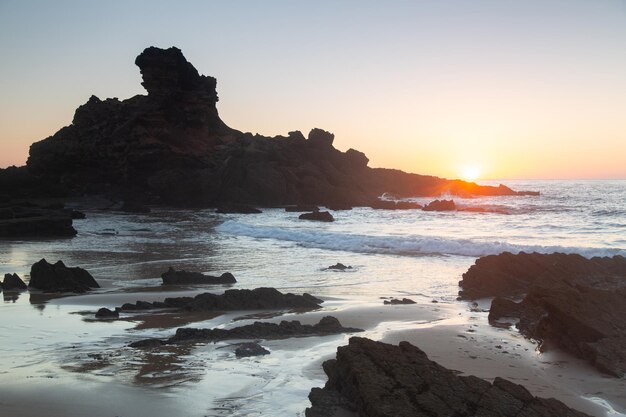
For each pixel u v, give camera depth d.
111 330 13.21
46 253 29.03
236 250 30.20
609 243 32.22
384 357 8.57
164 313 15.22
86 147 75.69
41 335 12.68
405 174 96.19
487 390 7.80
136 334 12.84
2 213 42.34
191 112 76.50
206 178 70.12
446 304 16.67
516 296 17.44
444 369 8.40
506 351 11.56
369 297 17.89
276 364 10.34
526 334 12.80
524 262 18.70
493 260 18.95
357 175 86.38
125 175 72.56
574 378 10.03
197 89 79.62
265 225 47.81
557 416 7.31
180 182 69.81
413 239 30.66
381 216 57.91
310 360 10.59
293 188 72.69
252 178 71.38
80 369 10.09
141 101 77.88
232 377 9.62
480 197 92.50
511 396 7.71
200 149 76.19
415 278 21.41
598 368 10.37
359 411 7.79
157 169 72.19
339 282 20.64
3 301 16.88
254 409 8.26
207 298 15.88
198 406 8.37
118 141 73.81
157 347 11.56
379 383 7.88
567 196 91.69
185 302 16.05
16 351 11.35
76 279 19.44
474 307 16.23
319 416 7.81
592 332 11.34
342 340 12.13
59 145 76.88
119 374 9.81
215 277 20.59
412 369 8.27
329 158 83.81
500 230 41.53
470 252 27.70
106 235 38.84
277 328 12.88
